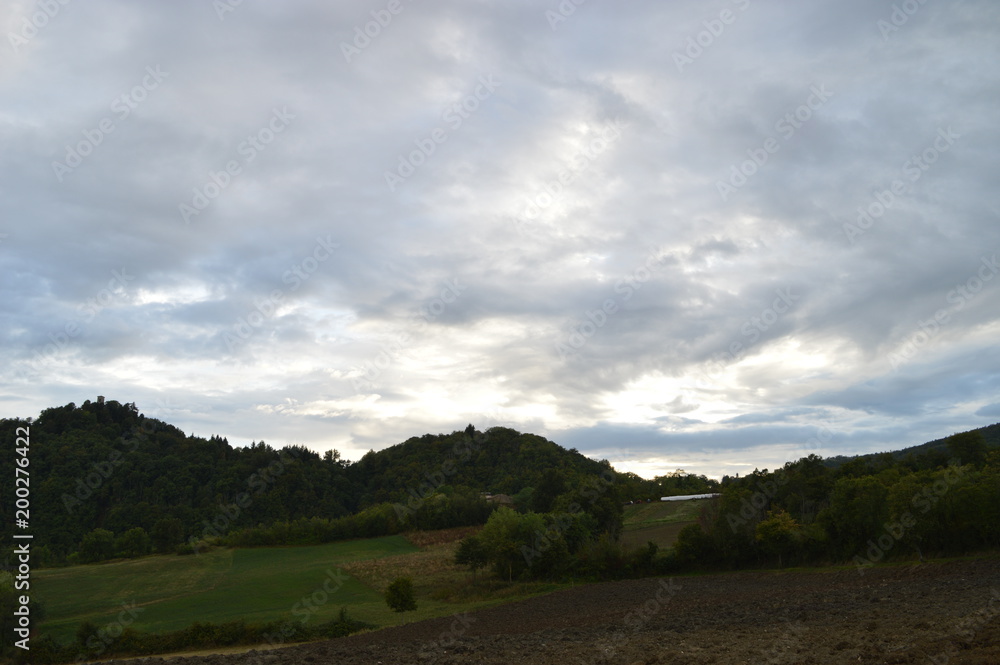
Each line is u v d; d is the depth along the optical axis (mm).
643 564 84312
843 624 31625
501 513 88812
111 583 92875
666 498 151375
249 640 54562
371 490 194500
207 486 166750
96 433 172250
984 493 62250
